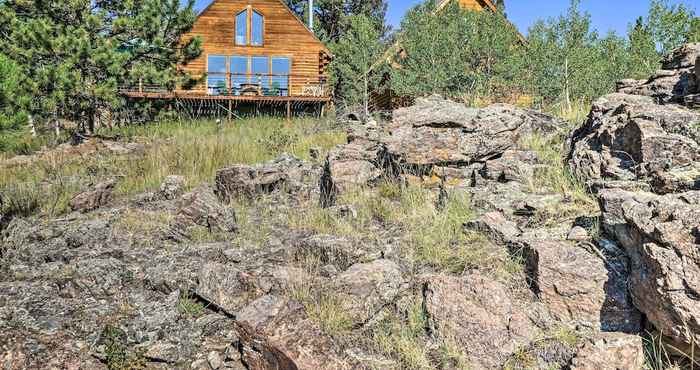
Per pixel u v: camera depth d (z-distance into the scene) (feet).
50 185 31.48
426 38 54.08
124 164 37.22
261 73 80.94
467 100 49.34
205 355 13.15
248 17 83.05
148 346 13.11
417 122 25.48
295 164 33.04
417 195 22.86
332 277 16.07
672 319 10.81
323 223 21.80
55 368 12.37
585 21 45.03
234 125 61.21
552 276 13.65
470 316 12.77
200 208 22.18
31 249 19.70
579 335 12.37
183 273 16.71
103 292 15.94
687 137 18.60
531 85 45.85
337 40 138.82
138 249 19.81
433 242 17.72
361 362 12.34
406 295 14.79
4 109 26.04
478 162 24.57
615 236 14.58
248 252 19.02
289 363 11.58
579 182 20.11
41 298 15.34
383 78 71.20
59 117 57.57
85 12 54.44
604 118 22.48
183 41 61.67
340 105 77.15
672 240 11.38
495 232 16.98
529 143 25.59
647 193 15.44
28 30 49.34
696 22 46.06
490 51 50.80
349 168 25.38
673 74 26.23
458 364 12.00
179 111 68.85
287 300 12.96
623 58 43.04
